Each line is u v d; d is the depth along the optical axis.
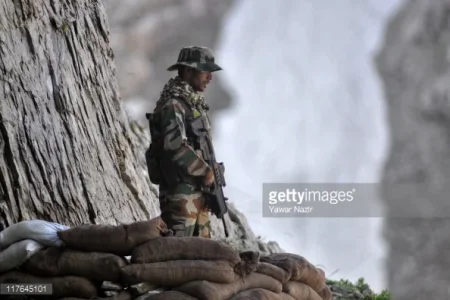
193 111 17.14
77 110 18.38
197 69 17.17
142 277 13.90
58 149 17.56
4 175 16.52
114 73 20.52
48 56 18.02
